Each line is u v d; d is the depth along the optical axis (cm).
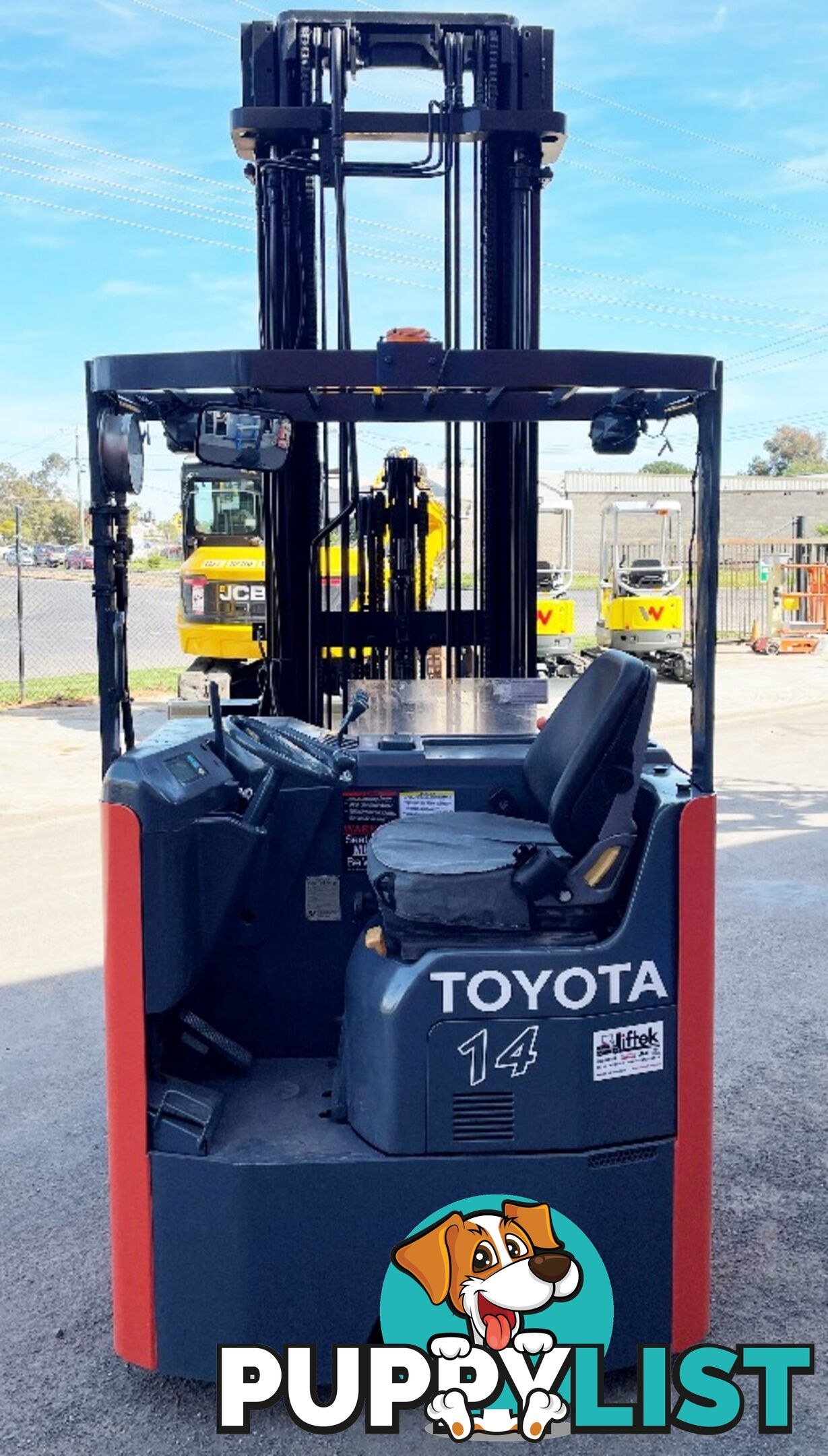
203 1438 288
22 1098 468
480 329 436
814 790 1041
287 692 429
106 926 282
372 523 418
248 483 1239
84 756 1162
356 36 414
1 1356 318
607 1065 282
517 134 417
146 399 308
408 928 289
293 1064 338
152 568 5153
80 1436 288
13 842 861
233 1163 281
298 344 424
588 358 275
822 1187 396
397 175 414
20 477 6197
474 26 418
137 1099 284
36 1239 372
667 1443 286
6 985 586
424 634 431
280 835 325
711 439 285
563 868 283
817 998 562
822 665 2055
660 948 284
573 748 307
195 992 338
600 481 4466
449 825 320
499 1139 281
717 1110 451
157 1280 289
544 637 1570
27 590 3831
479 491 436
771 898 720
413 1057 278
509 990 277
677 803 283
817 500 5141
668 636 1775
